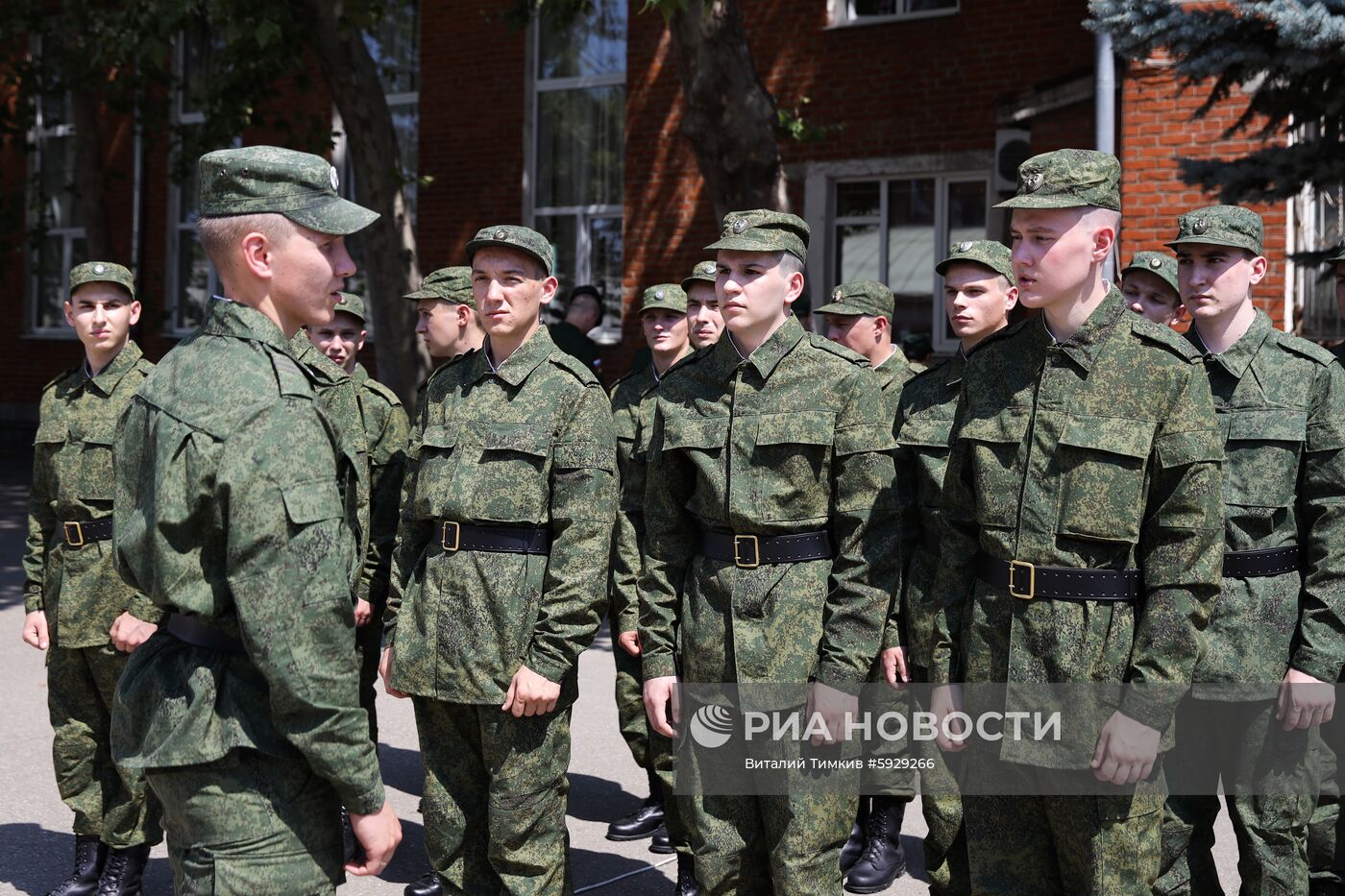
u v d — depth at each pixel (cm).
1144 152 872
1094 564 280
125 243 1772
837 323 505
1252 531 355
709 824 335
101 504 419
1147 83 866
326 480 235
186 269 1739
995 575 291
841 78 1212
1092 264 282
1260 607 353
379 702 682
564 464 345
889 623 375
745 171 903
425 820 359
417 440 372
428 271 1491
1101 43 872
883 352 509
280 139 1560
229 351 239
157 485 232
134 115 1658
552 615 338
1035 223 280
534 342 358
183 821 240
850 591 323
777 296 336
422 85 1483
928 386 406
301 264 245
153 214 1734
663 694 342
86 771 421
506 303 352
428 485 354
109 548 418
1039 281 281
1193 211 368
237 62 1093
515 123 1433
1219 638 354
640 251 1298
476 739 358
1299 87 622
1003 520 288
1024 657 283
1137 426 276
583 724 634
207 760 233
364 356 1561
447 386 368
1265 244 858
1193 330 375
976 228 1180
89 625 413
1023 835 296
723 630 332
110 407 426
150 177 1733
